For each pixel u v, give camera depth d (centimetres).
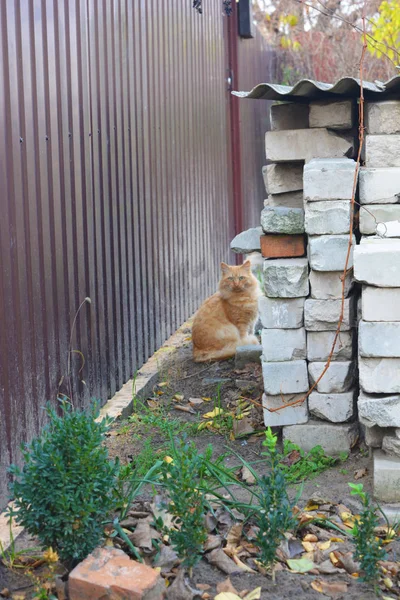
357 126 305
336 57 794
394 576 223
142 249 379
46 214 283
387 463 256
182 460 224
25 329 268
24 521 213
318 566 226
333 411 285
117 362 346
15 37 263
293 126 305
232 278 403
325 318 282
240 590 216
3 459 253
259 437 302
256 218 669
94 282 322
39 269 278
